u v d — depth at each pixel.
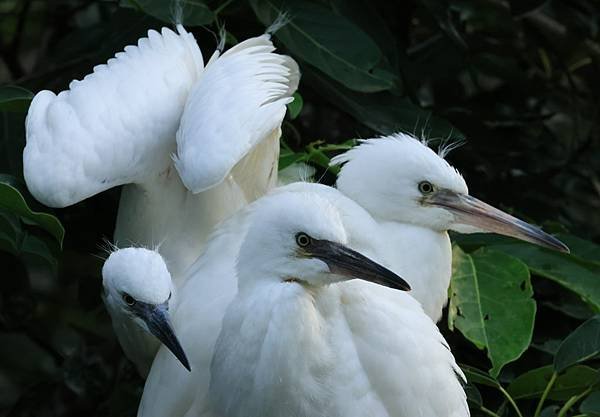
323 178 10.54
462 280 9.59
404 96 10.59
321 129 11.66
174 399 8.66
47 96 9.16
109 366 11.15
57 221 8.47
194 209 9.41
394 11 11.69
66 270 10.81
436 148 10.90
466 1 11.53
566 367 8.79
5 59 12.92
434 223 9.56
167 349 8.82
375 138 10.04
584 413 8.65
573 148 11.99
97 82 9.09
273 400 8.02
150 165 9.01
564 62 12.45
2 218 8.62
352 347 8.20
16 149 9.77
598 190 12.38
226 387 8.13
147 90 9.09
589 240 11.26
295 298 7.89
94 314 11.48
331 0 10.52
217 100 8.69
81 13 13.36
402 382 8.27
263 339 7.95
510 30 11.62
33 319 11.66
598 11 12.36
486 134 11.43
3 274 10.88
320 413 8.11
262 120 8.65
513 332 9.22
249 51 9.30
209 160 8.41
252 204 9.08
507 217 9.45
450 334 10.30
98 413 10.80
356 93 10.25
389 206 9.59
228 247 8.96
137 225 9.47
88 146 8.71
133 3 9.48
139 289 8.54
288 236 7.91
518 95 11.95
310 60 9.78
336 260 7.84
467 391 9.12
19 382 12.96
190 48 9.53
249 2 10.06
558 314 10.23
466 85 13.68
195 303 8.79
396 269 9.48
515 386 9.05
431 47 11.70
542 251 9.95
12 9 13.97
